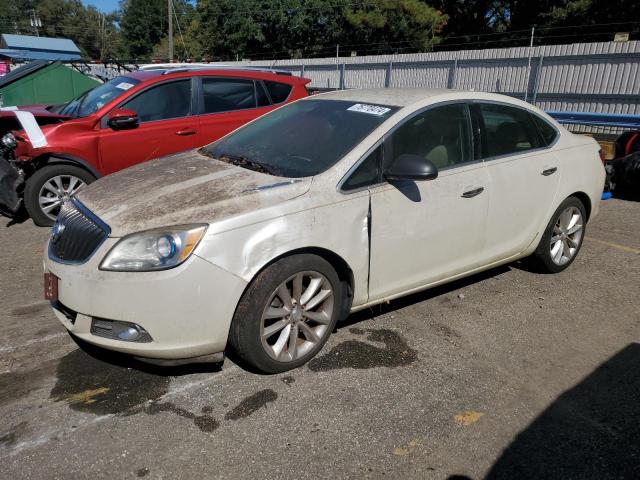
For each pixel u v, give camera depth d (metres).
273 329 3.10
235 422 2.80
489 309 4.12
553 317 4.03
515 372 3.31
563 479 2.48
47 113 6.24
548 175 4.35
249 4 38.34
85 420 2.79
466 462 2.57
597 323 3.96
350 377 3.21
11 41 33.50
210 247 2.80
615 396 3.10
